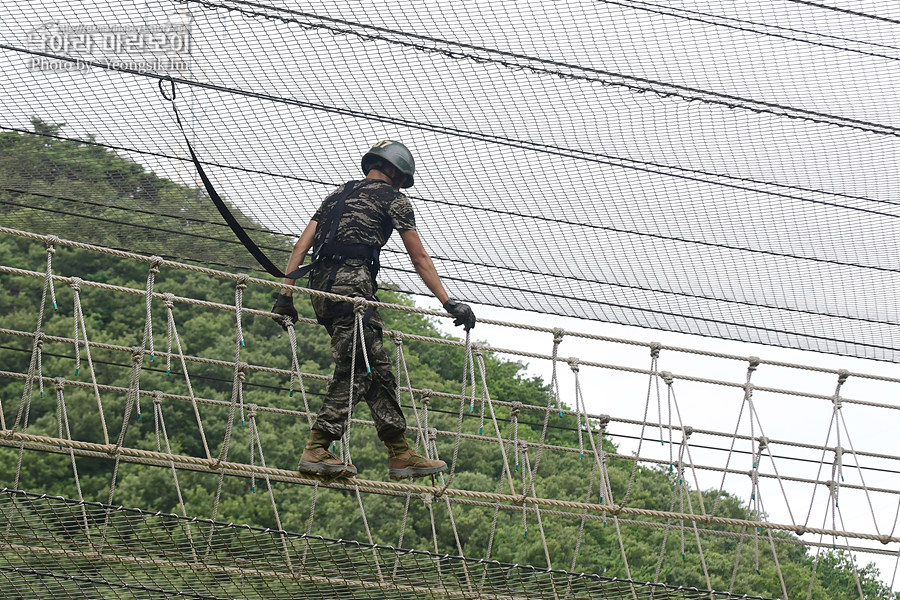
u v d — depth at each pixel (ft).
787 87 57.93
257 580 49.21
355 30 52.90
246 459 224.12
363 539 202.18
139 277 270.46
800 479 68.64
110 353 249.55
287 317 51.19
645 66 56.39
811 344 67.97
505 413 256.73
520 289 64.13
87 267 271.28
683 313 66.18
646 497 195.52
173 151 55.98
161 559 48.14
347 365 48.93
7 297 257.75
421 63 54.54
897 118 58.75
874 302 65.92
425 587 51.24
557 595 52.39
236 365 50.60
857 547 59.98
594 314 65.77
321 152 56.70
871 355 68.44
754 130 59.00
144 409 237.66
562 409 55.21
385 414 49.85
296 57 53.36
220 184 57.52
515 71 55.42
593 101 57.11
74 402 234.99
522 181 59.47
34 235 48.29
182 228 60.23
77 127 54.65
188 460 49.55
